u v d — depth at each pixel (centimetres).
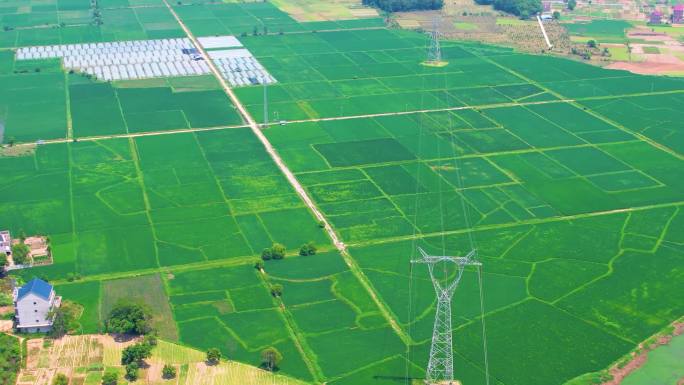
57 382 17700
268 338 19788
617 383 18638
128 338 19738
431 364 18588
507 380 18538
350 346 19525
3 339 19388
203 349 19350
